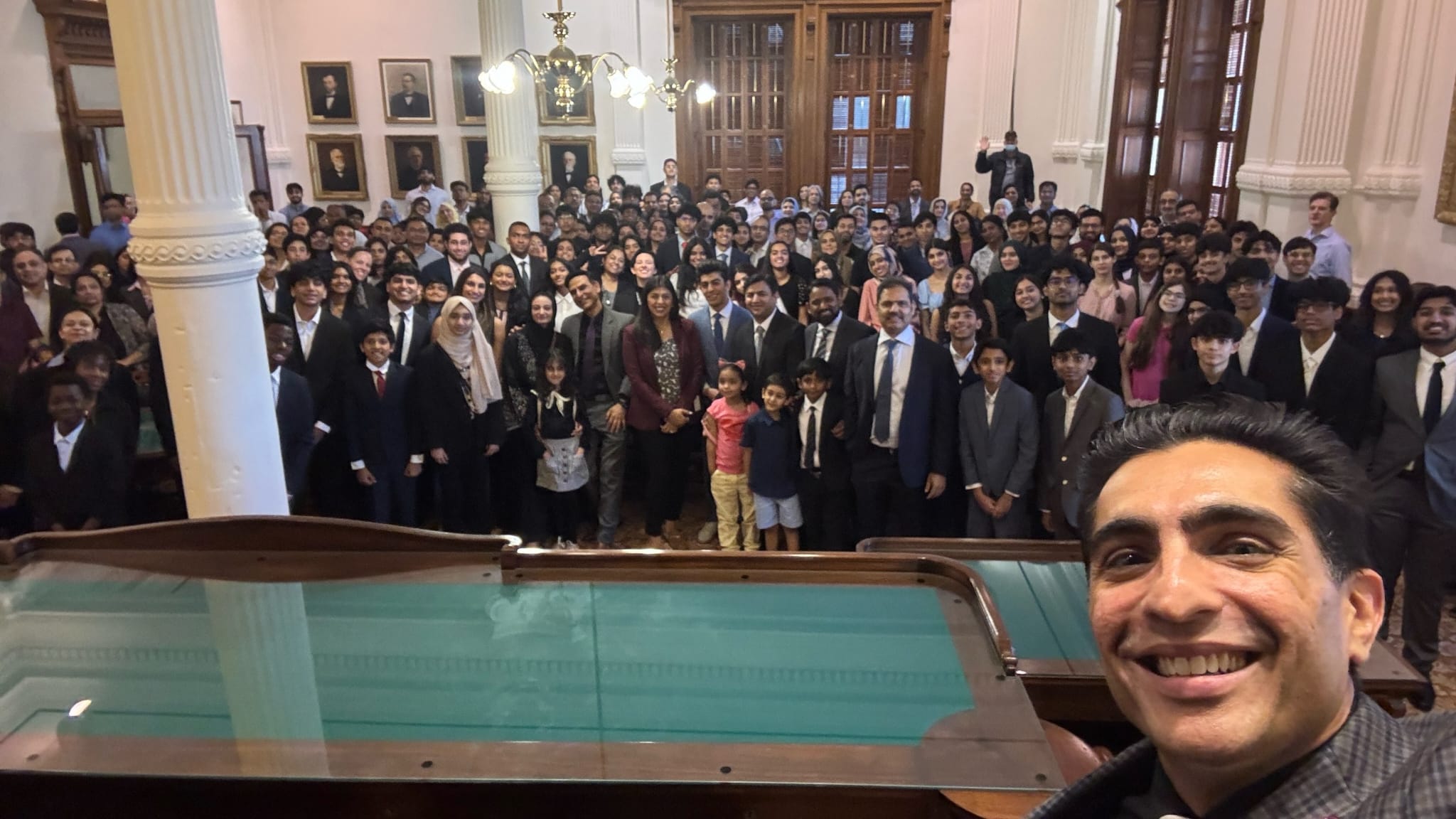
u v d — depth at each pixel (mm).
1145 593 771
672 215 9141
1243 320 4305
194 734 1984
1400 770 624
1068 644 2615
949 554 3078
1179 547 779
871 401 4371
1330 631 734
